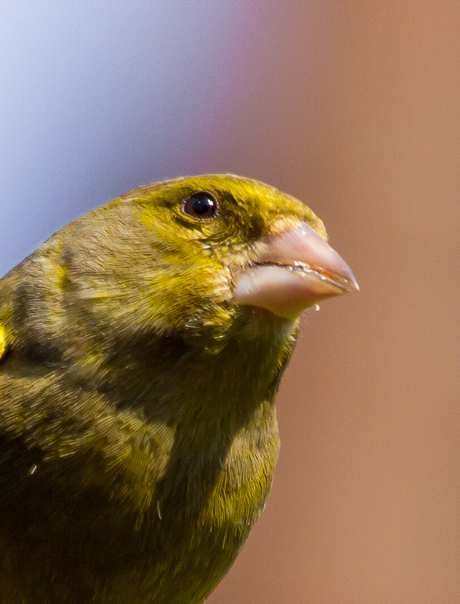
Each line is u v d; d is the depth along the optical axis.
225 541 1.18
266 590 1.26
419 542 1.26
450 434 1.26
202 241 1.18
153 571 1.17
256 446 1.19
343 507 1.26
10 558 1.17
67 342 1.17
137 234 1.18
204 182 1.18
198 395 1.18
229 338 1.18
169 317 1.18
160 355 1.17
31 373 1.17
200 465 1.18
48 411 1.17
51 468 1.17
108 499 1.17
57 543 1.17
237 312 1.18
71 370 1.17
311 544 1.26
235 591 1.26
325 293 1.18
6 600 1.17
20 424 1.17
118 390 1.17
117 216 1.18
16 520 1.17
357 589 1.26
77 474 1.17
